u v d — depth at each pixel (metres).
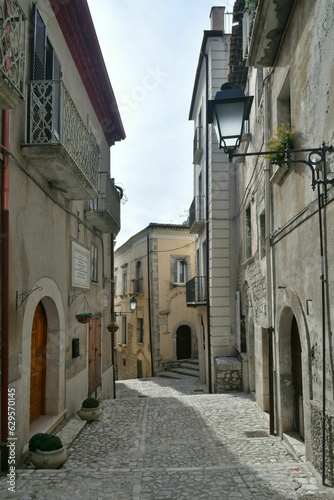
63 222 8.15
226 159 14.31
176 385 17.62
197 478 5.05
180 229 24.30
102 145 13.31
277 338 7.39
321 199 4.93
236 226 13.91
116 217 12.93
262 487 4.71
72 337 8.71
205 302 15.26
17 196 5.81
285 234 6.77
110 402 11.00
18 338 5.68
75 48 9.13
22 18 5.16
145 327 24.38
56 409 7.57
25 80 6.29
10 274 5.49
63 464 5.78
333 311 4.63
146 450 6.63
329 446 4.71
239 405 10.15
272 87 7.60
